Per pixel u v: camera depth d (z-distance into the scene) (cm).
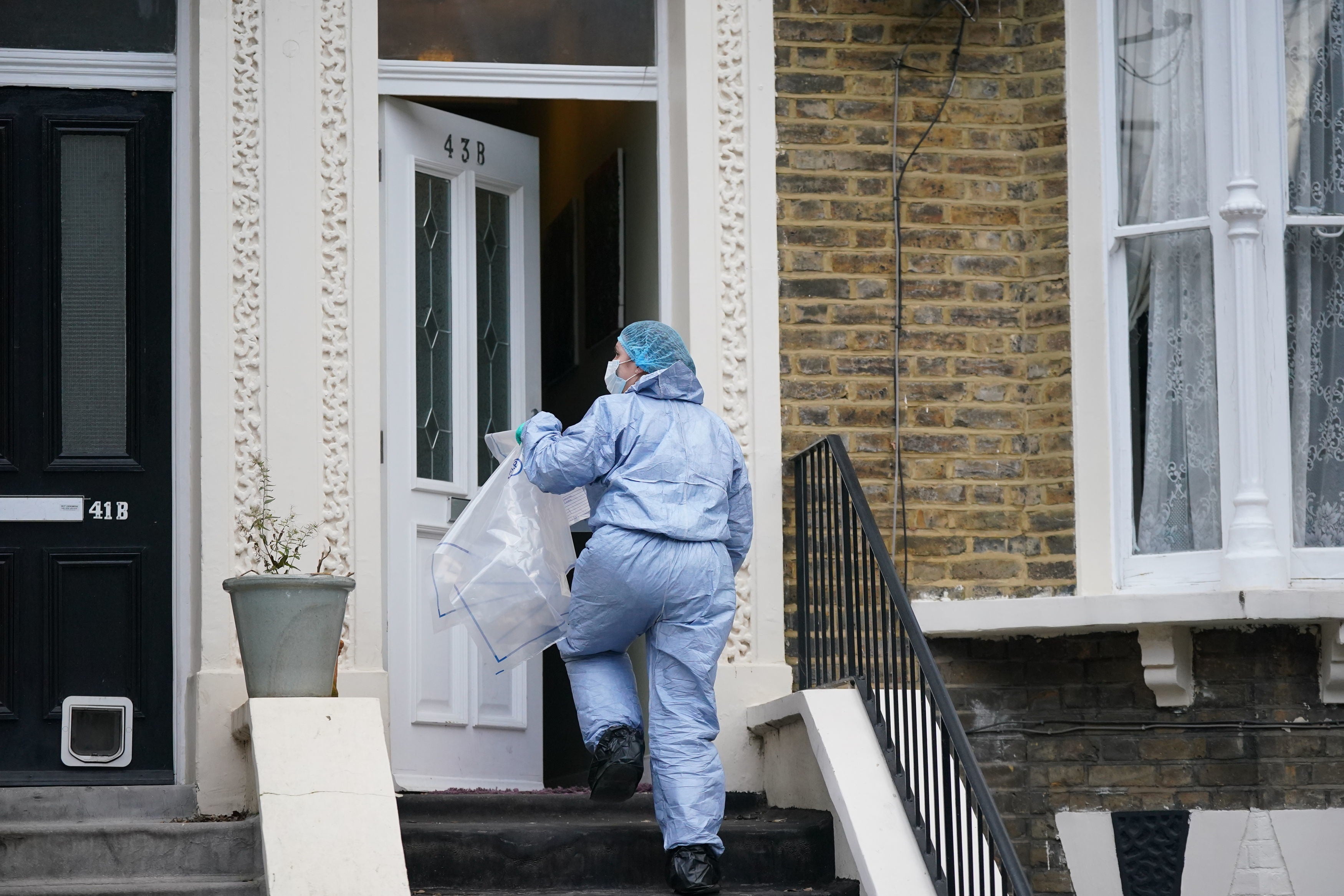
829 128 2372
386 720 2184
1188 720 2238
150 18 2350
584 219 2802
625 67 2467
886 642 1989
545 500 2033
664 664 1922
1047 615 2183
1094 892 2219
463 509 2416
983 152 2386
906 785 1923
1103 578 2264
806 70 2378
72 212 2316
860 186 2367
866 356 2339
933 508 2316
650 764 2223
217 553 2167
